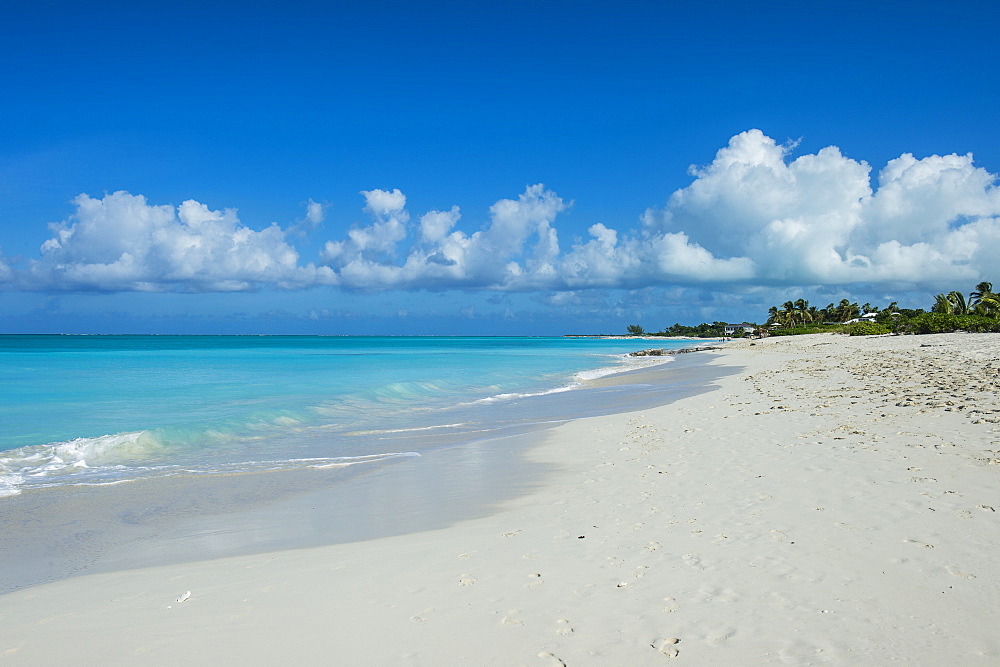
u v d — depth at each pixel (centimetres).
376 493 1022
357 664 434
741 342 10275
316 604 544
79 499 1011
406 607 528
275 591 582
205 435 1633
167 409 2181
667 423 1525
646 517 759
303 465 1272
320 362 5734
